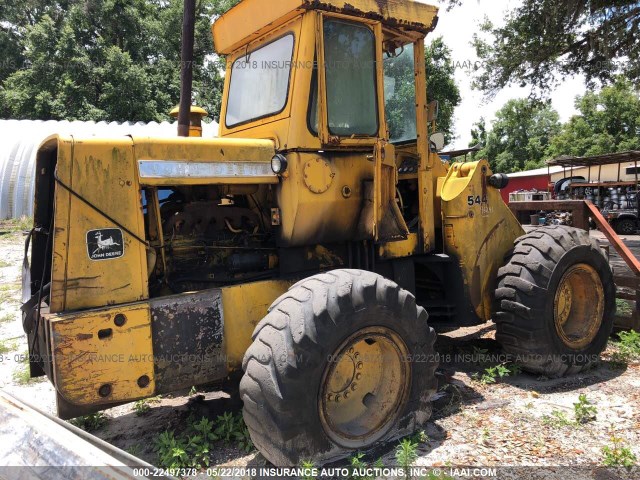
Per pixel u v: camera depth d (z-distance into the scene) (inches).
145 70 988.6
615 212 736.3
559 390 154.2
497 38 492.4
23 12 1109.7
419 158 160.1
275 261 142.2
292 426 101.3
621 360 176.4
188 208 130.2
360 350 119.2
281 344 102.2
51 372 104.4
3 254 423.2
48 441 75.5
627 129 1572.3
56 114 906.7
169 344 113.3
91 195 107.6
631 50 444.1
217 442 125.9
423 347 122.7
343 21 137.0
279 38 140.0
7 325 239.0
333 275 113.7
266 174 130.1
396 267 157.8
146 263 114.5
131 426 138.9
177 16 1028.5
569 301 175.5
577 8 414.3
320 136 131.5
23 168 616.1
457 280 165.3
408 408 121.0
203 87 919.0
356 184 140.3
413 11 148.9
